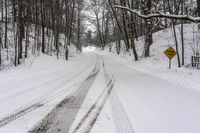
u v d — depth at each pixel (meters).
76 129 3.66
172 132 3.62
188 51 18.81
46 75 11.15
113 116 4.38
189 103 5.53
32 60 18.81
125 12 19.75
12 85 7.88
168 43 21.45
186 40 21.34
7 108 4.87
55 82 8.75
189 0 17.70
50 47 27.52
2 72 12.67
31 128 3.70
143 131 3.63
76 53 37.03
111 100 5.73
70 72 12.84
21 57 18.81
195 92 7.03
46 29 32.31
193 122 4.12
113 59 28.52
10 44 22.69
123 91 7.00
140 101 5.66
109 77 10.63
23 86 7.68
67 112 4.62
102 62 22.86
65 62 21.73
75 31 45.34
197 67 14.47
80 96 6.18
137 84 8.52
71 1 27.31
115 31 37.53
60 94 6.42
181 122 4.11
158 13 5.62
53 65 18.03
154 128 3.78
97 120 4.12
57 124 3.90
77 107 5.02
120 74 11.99
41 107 4.98
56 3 24.45
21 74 11.41
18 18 16.44
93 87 7.70
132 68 16.03
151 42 23.84
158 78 10.47
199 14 18.30
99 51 59.78
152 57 19.52
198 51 18.05
